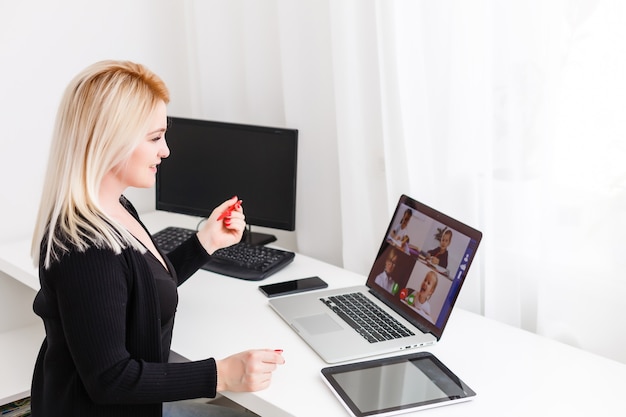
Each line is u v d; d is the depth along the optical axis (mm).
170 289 1371
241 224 1653
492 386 1293
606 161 1499
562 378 1322
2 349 2154
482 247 1747
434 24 1703
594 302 1578
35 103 2180
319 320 1554
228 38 2312
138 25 2332
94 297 1186
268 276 1853
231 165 2109
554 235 1588
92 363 1187
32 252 1341
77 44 2221
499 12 1592
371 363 1361
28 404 2045
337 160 2129
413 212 1663
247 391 1271
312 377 1327
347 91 1924
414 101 1780
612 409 1215
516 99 1604
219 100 2361
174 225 2307
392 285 1643
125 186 1380
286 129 2000
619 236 1519
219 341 1479
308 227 2217
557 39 1506
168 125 2074
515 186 1647
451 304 1445
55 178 1271
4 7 2070
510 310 1710
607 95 1470
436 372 1328
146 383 1218
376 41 1882
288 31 2070
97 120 1233
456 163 1746
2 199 2182
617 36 1435
